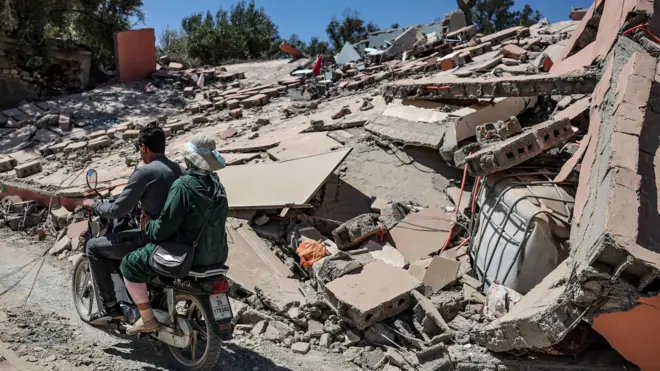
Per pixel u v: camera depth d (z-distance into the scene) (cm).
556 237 570
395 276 574
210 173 423
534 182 622
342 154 792
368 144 934
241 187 787
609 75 659
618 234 361
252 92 1573
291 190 756
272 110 1407
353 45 2234
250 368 465
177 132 1313
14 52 1738
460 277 631
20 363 410
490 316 553
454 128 840
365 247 699
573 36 1078
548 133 640
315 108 1319
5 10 1633
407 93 962
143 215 442
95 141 1255
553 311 405
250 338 529
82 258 518
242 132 1206
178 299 439
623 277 366
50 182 1002
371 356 513
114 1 1992
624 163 425
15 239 841
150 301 452
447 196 811
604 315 384
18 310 525
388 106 1004
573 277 401
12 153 1291
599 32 934
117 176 984
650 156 466
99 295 474
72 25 2012
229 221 709
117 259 465
